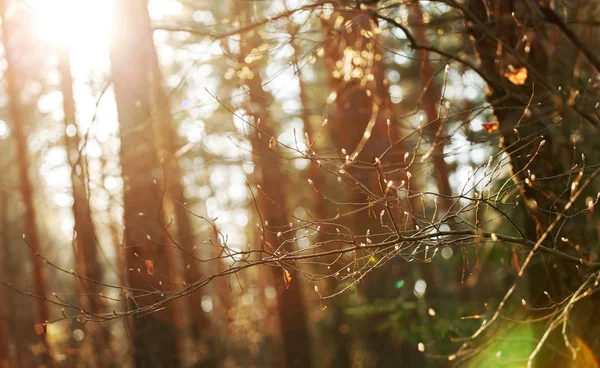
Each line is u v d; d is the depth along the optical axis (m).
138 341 8.12
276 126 13.34
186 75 6.42
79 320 3.82
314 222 3.83
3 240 16.14
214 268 18.00
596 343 4.98
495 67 5.40
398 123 5.93
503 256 6.74
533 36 5.23
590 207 3.48
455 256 7.85
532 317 5.42
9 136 16.53
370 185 8.81
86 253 9.98
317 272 8.15
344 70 6.31
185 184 12.80
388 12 5.82
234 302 17.58
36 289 14.69
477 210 3.74
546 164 5.09
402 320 8.81
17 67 11.22
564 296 5.09
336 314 13.89
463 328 7.73
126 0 7.79
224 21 6.38
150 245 7.67
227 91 9.40
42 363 13.03
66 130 9.40
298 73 5.39
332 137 9.84
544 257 5.19
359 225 8.70
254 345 17.95
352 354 14.77
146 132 7.88
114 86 7.89
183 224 12.70
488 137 5.15
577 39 4.91
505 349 5.88
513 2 5.32
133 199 7.74
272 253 3.77
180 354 8.26
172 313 8.31
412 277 9.80
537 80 4.93
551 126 4.57
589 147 6.13
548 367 5.30
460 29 6.16
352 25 5.21
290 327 12.38
